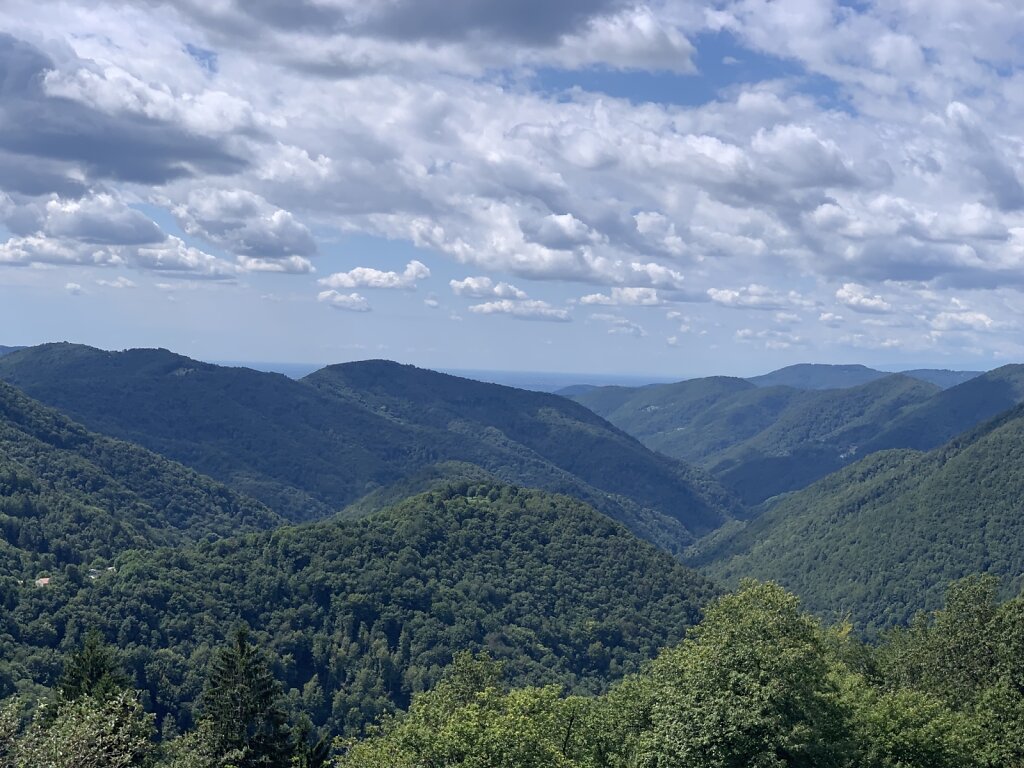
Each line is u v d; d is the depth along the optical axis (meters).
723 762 39.38
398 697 130.25
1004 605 60.47
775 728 39.78
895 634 81.81
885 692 62.59
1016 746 47.88
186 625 131.25
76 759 30.84
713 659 43.19
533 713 47.97
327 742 57.91
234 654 59.09
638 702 51.97
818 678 44.34
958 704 58.25
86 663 58.09
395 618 143.50
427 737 43.84
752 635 45.06
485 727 42.22
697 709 40.78
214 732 55.97
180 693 115.94
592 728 51.34
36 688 106.19
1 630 119.69
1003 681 52.50
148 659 121.19
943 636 65.12
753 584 53.72
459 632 143.00
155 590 135.50
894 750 43.97
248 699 57.88
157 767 47.25
